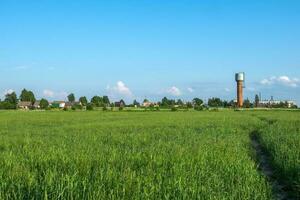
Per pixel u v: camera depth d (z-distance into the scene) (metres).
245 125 50.94
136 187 11.80
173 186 12.31
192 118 70.25
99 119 68.62
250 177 14.88
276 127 44.88
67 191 11.16
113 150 20.09
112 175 13.05
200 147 22.50
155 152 19.97
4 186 11.81
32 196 11.16
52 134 35.78
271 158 22.28
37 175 13.84
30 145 24.62
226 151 21.27
